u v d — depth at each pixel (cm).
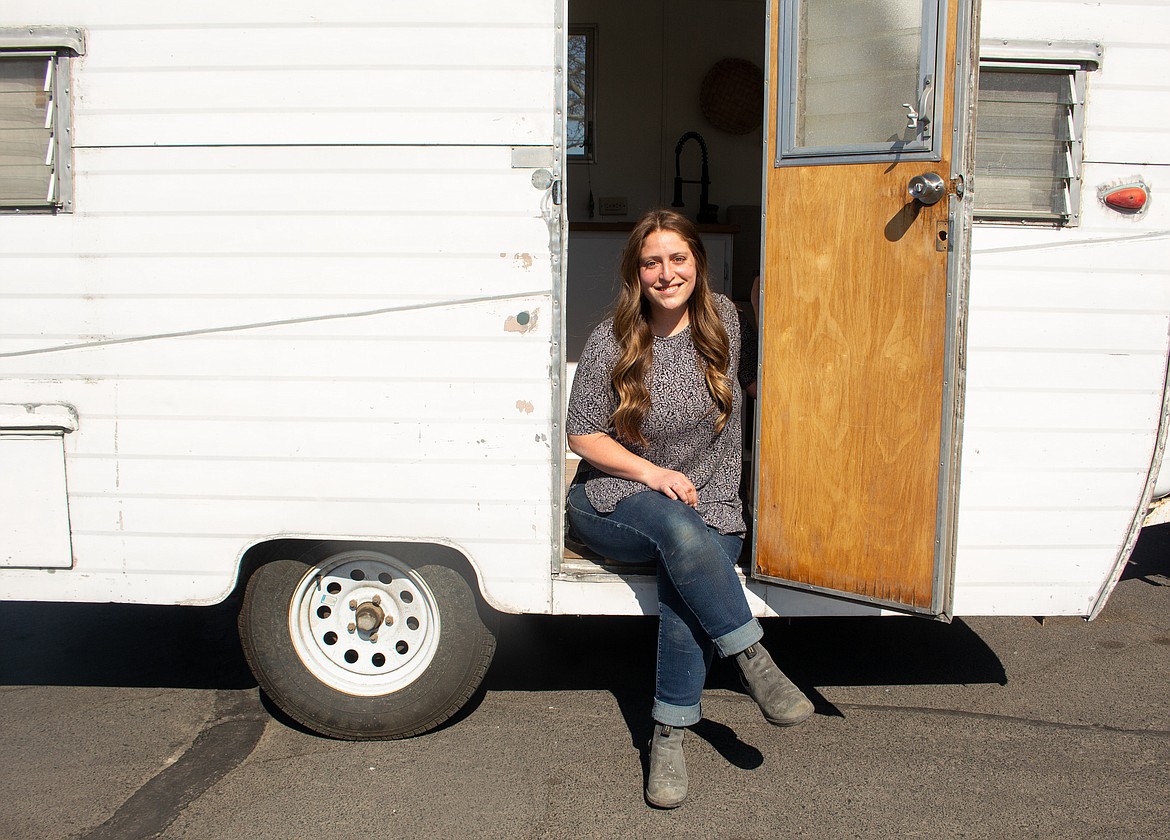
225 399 295
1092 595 308
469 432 293
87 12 286
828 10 271
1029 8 290
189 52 286
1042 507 303
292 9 283
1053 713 329
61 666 375
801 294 280
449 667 305
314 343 292
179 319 293
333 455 296
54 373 297
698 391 287
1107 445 302
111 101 288
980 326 296
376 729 310
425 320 290
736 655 268
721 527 290
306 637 311
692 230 284
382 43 283
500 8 281
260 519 299
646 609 297
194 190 289
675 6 553
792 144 278
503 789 285
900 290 264
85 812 274
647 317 294
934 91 254
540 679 359
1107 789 282
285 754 306
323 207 288
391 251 289
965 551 303
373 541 300
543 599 299
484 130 284
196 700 346
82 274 293
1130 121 296
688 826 266
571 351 498
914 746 307
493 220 287
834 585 284
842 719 325
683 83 561
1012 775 290
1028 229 295
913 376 265
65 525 302
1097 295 298
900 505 271
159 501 300
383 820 270
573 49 559
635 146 568
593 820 269
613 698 343
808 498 285
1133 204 296
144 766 299
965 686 351
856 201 269
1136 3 293
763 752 304
